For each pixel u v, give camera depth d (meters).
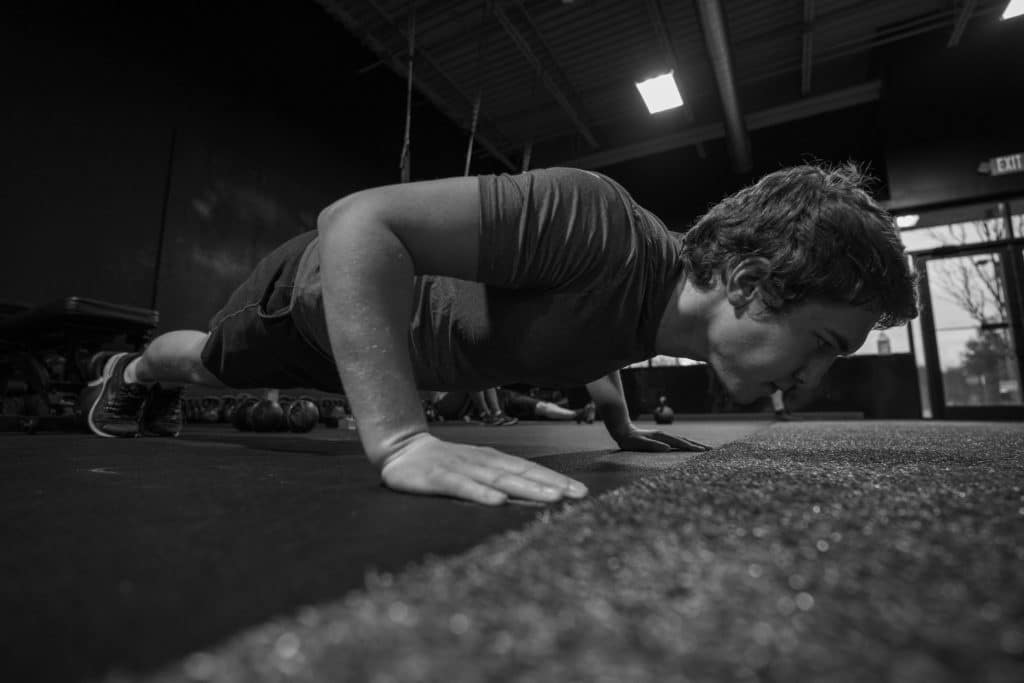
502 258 0.71
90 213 3.89
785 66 6.34
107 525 0.42
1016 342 5.86
